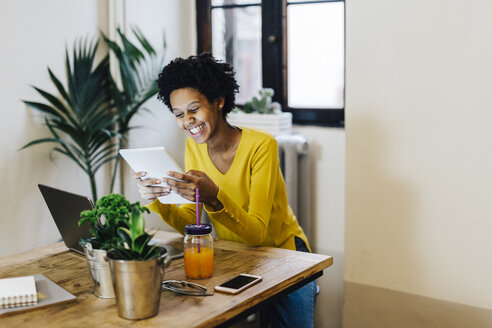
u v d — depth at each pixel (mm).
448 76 2346
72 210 1704
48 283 1526
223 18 3438
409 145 2473
